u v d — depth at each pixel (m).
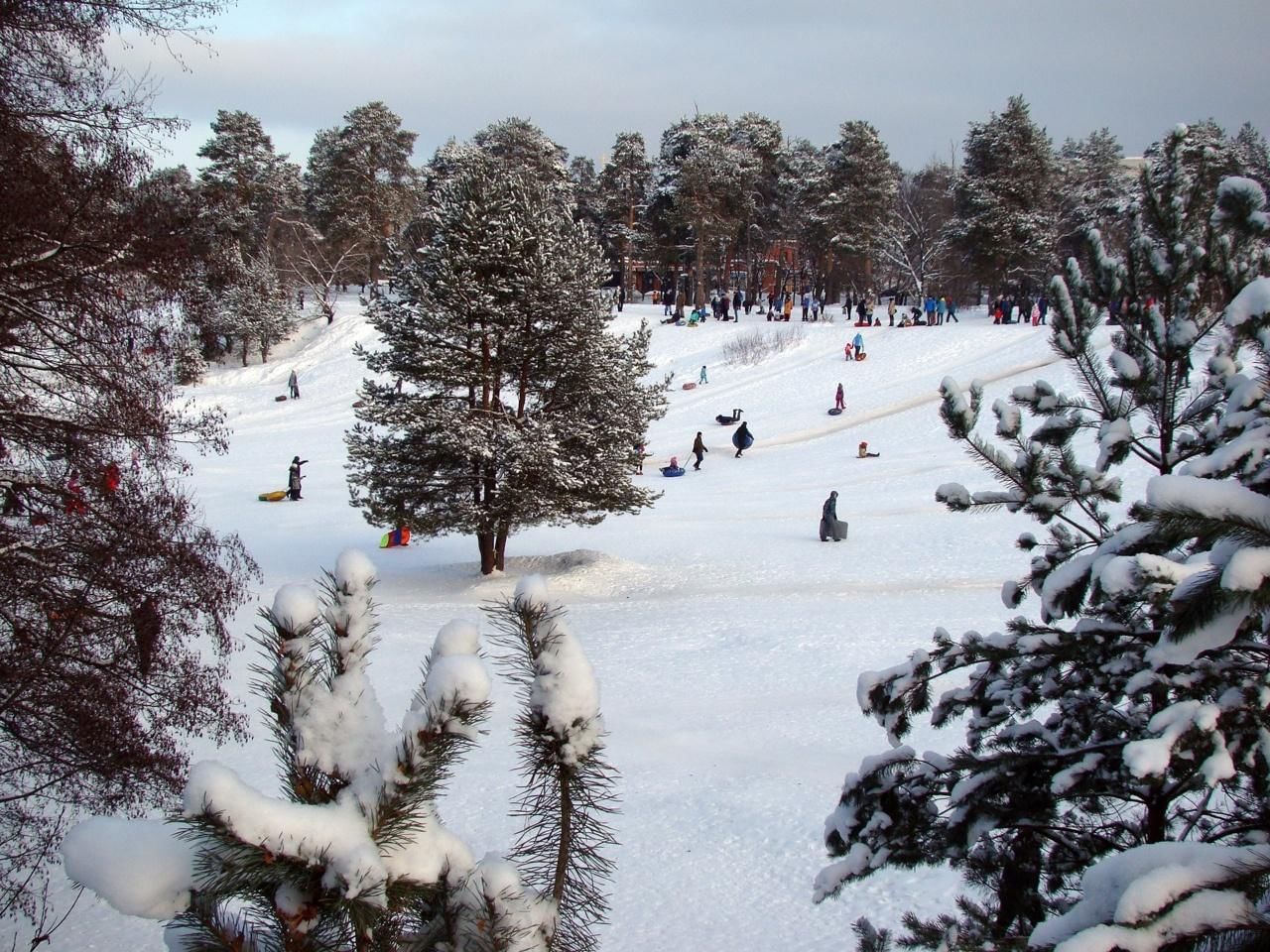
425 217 28.33
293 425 55.28
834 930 9.14
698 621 21.84
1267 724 3.81
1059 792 4.81
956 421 6.39
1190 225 6.30
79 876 2.54
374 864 2.58
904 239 89.06
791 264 103.25
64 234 10.64
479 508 25.61
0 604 10.53
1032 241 75.44
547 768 3.19
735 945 9.09
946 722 5.84
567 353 25.81
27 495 11.21
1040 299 75.00
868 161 80.31
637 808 12.47
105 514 11.45
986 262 77.31
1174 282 6.29
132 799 11.06
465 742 2.85
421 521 25.78
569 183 86.06
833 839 5.45
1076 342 6.66
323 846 2.59
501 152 84.12
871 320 69.50
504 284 25.02
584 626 22.05
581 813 3.29
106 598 11.38
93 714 10.59
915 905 9.42
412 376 26.27
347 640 3.06
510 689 16.72
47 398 11.84
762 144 92.31
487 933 2.87
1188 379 6.32
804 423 49.31
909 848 5.14
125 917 10.90
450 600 24.89
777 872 10.52
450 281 24.80
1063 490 6.17
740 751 14.26
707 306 82.62
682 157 87.69
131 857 2.52
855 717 15.36
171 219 11.80
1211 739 3.53
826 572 25.72
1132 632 5.13
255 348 73.38
